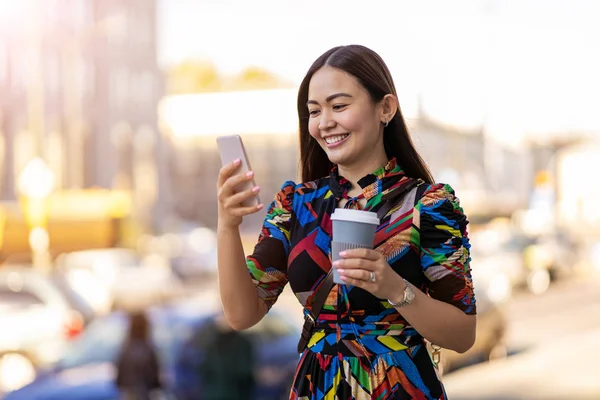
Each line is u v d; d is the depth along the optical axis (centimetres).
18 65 4084
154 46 5141
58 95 4362
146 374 834
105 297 1902
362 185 253
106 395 818
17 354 1260
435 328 237
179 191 6059
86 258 2517
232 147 243
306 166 277
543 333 1762
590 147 5650
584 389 992
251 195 243
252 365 860
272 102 5716
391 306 246
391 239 246
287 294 2883
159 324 970
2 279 1355
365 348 245
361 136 253
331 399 245
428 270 246
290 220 262
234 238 249
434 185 252
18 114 4019
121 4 4797
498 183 5981
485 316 1348
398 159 263
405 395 244
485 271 2192
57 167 4334
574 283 3020
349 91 252
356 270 225
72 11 4453
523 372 1128
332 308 248
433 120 4762
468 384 1055
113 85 4762
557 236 3347
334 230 230
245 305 254
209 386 849
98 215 3269
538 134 5772
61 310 1327
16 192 4012
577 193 5609
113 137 4762
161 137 5206
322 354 249
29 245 2880
